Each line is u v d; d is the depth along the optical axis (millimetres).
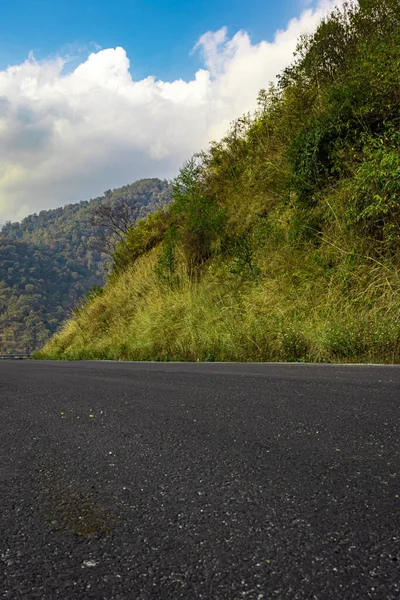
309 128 9047
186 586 900
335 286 7262
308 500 1301
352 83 8125
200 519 1216
